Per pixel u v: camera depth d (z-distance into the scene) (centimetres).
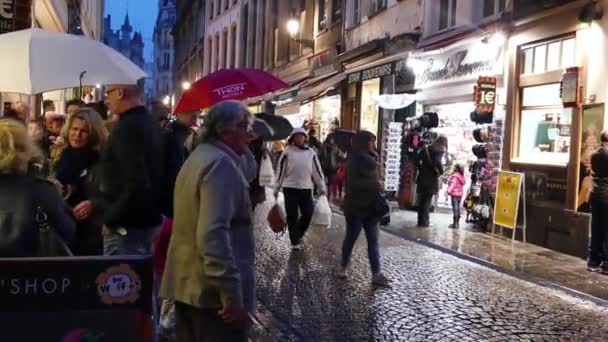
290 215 1062
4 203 369
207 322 345
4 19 922
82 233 484
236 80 753
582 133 1099
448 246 1131
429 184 1352
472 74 1449
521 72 1285
